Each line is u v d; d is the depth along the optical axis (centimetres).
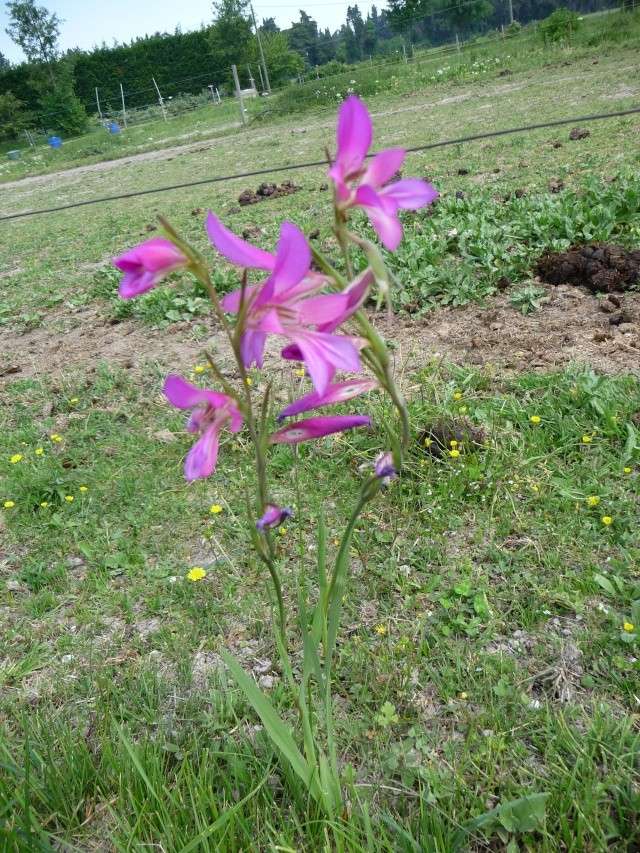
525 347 457
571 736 207
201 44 4916
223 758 219
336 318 123
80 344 612
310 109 2558
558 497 318
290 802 202
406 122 1666
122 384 505
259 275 659
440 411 385
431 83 2461
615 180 709
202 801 191
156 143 2684
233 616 281
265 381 474
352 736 219
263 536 154
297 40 10012
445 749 213
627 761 200
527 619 257
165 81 5012
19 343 643
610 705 223
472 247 595
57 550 338
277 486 359
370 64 4094
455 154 1109
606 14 3017
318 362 118
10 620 297
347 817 189
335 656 253
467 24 5059
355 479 354
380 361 129
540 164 918
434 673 239
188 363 526
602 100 1341
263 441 138
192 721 233
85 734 236
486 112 1542
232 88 4647
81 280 821
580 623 256
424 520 317
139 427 439
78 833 201
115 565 318
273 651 262
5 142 4634
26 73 4947
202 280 125
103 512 359
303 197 1016
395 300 554
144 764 207
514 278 559
